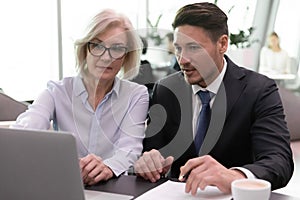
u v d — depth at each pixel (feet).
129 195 3.81
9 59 14.51
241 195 3.31
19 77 14.75
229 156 4.81
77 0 15.88
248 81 4.91
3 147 3.04
